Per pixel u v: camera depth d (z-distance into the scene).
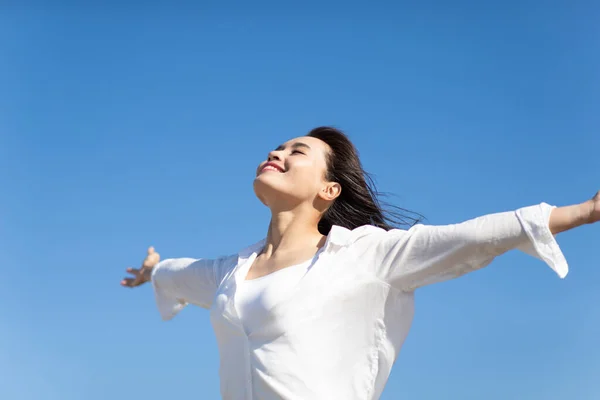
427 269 4.00
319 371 3.98
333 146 5.08
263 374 4.00
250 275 4.52
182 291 5.17
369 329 4.13
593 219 3.64
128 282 5.49
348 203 5.07
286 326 4.03
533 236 3.69
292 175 4.71
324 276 4.15
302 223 4.68
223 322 4.27
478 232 3.81
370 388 4.09
